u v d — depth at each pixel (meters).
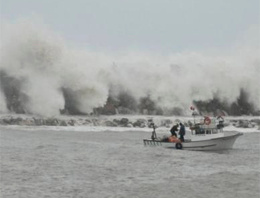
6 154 73.75
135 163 67.69
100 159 70.50
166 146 84.88
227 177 58.34
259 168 65.00
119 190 51.31
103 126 122.44
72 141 92.00
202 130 85.56
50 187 51.91
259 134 114.06
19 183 53.41
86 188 51.78
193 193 50.62
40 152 76.56
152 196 49.31
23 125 118.12
